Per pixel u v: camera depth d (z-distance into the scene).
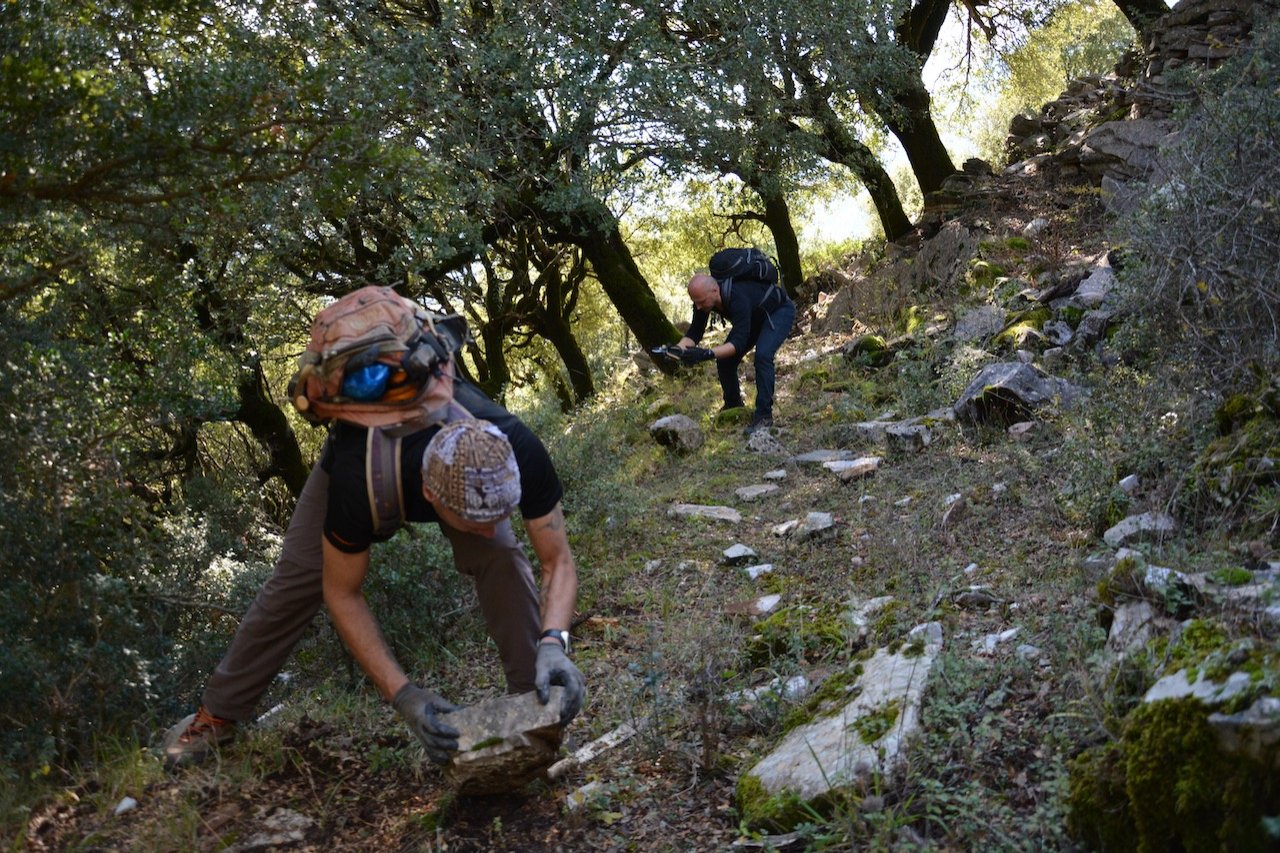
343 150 4.28
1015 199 12.45
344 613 3.23
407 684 3.22
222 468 10.22
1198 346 4.84
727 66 10.02
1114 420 5.28
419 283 11.12
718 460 8.15
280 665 3.73
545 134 9.53
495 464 2.86
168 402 5.46
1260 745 2.26
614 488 6.72
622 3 9.59
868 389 9.16
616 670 4.59
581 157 9.98
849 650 4.22
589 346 18.14
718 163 10.67
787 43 10.73
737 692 4.01
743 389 10.26
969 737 3.14
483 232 11.19
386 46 8.51
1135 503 4.55
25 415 4.54
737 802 3.25
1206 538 3.93
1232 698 2.35
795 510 6.63
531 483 3.20
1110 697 2.95
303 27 7.44
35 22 4.00
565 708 3.13
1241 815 2.27
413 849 3.23
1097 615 3.48
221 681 3.71
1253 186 4.85
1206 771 2.35
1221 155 5.17
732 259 8.81
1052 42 18.31
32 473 4.56
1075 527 4.98
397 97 5.48
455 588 5.11
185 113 3.98
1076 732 3.02
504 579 3.38
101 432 5.03
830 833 2.91
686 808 3.34
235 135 4.15
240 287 7.52
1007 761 3.08
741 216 15.41
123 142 3.89
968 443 6.97
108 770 3.65
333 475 3.09
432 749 3.14
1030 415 6.97
